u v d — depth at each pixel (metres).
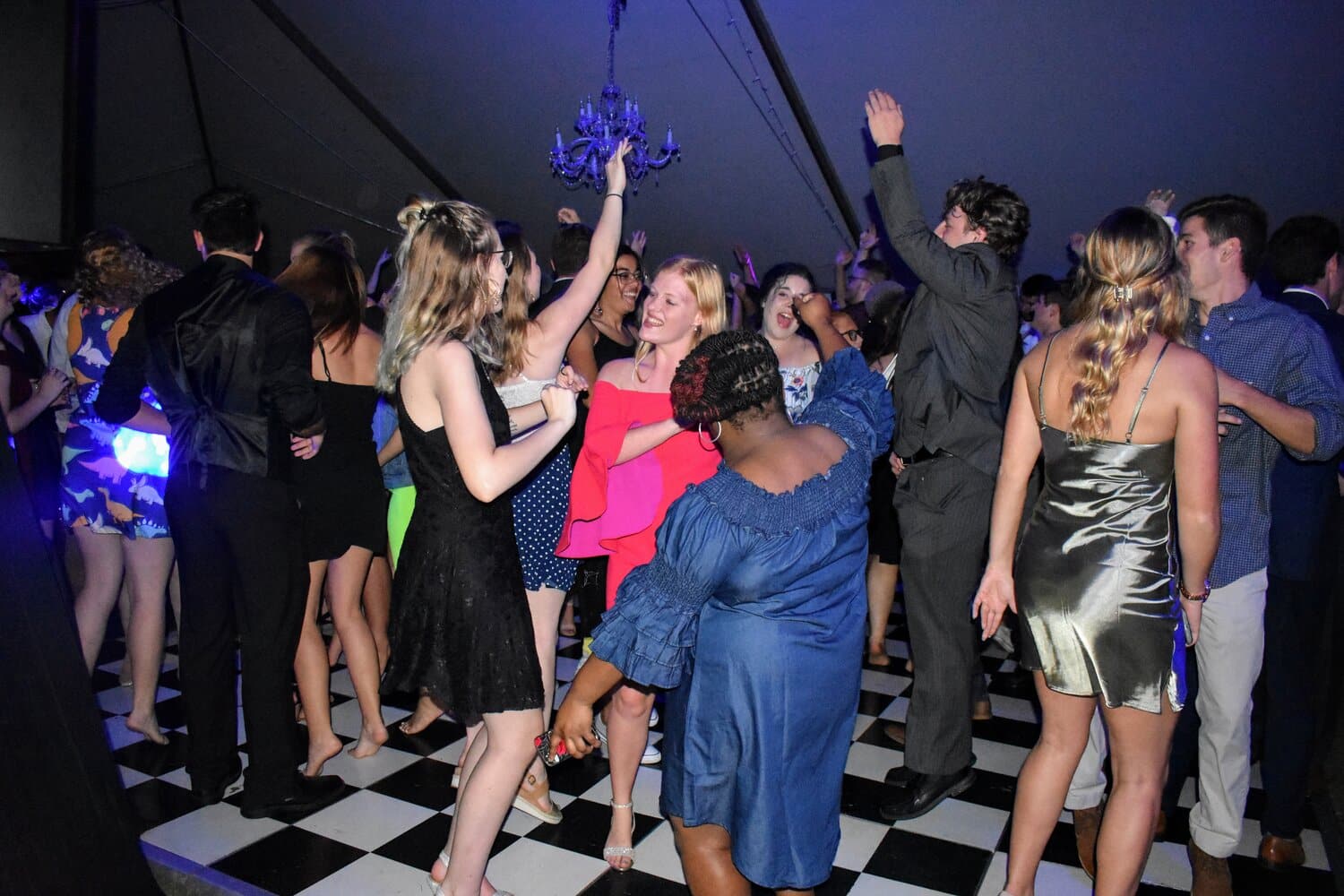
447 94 7.52
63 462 3.21
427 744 3.24
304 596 2.71
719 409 1.68
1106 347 1.88
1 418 1.74
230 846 2.56
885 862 2.53
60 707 1.76
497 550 2.03
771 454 1.69
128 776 2.97
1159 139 6.30
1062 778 2.10
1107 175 6.64
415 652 2.02
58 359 3.70
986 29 5.91
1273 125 5.99
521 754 2.05
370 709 3.12
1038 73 6.10
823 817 1.77
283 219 9.23
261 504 2.58
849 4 5.93
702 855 1.80
